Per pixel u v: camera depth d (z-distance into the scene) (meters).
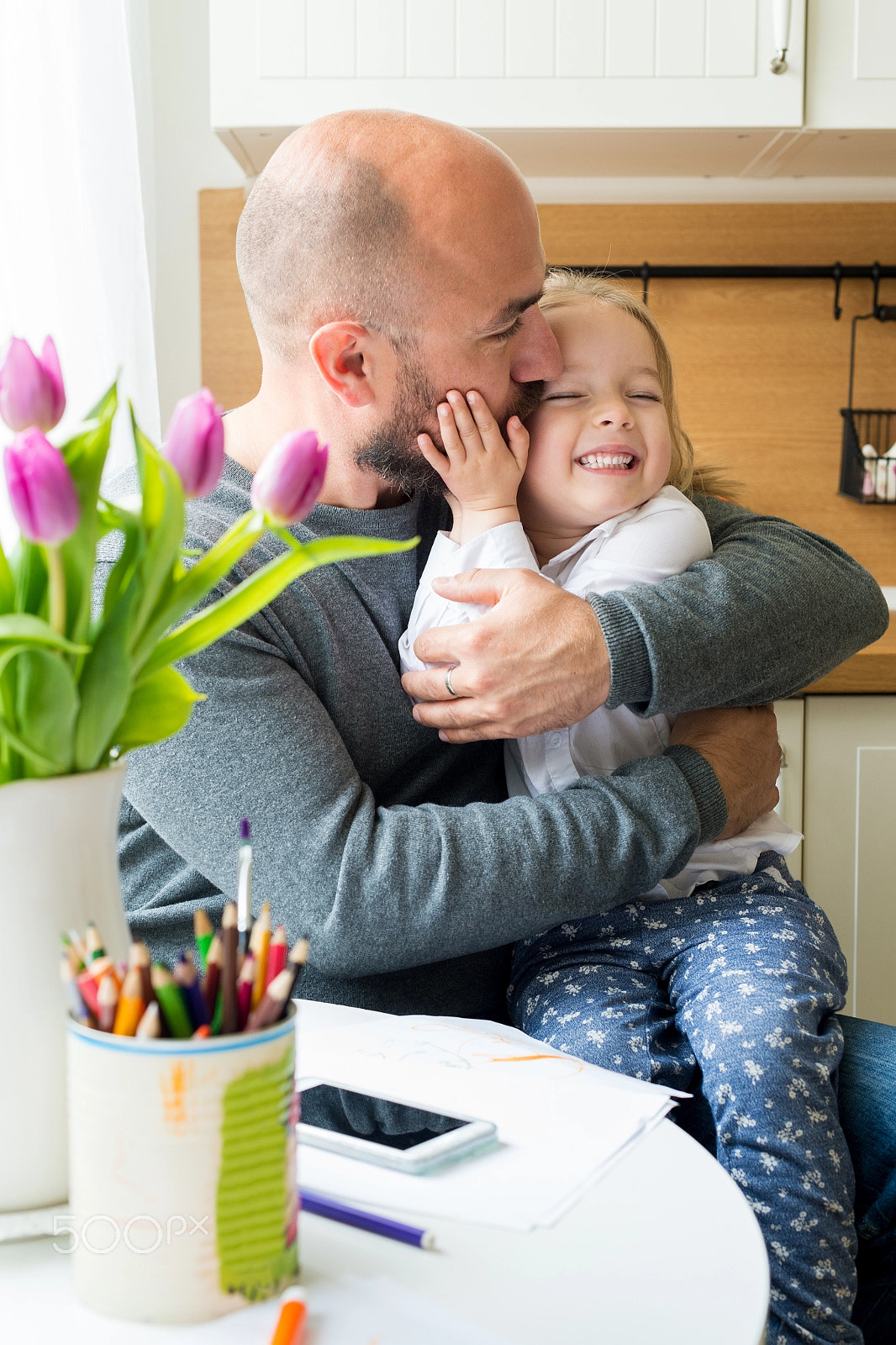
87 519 0.54
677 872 1.03
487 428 1.13
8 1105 0.57
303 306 1.08
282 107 1.95
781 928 1.05
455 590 1.07
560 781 1.17
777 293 2.35
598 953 1.10
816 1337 0.81
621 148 2.11
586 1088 0.73
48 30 1.55
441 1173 0.62
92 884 0.59
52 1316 0.50
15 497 0.49
